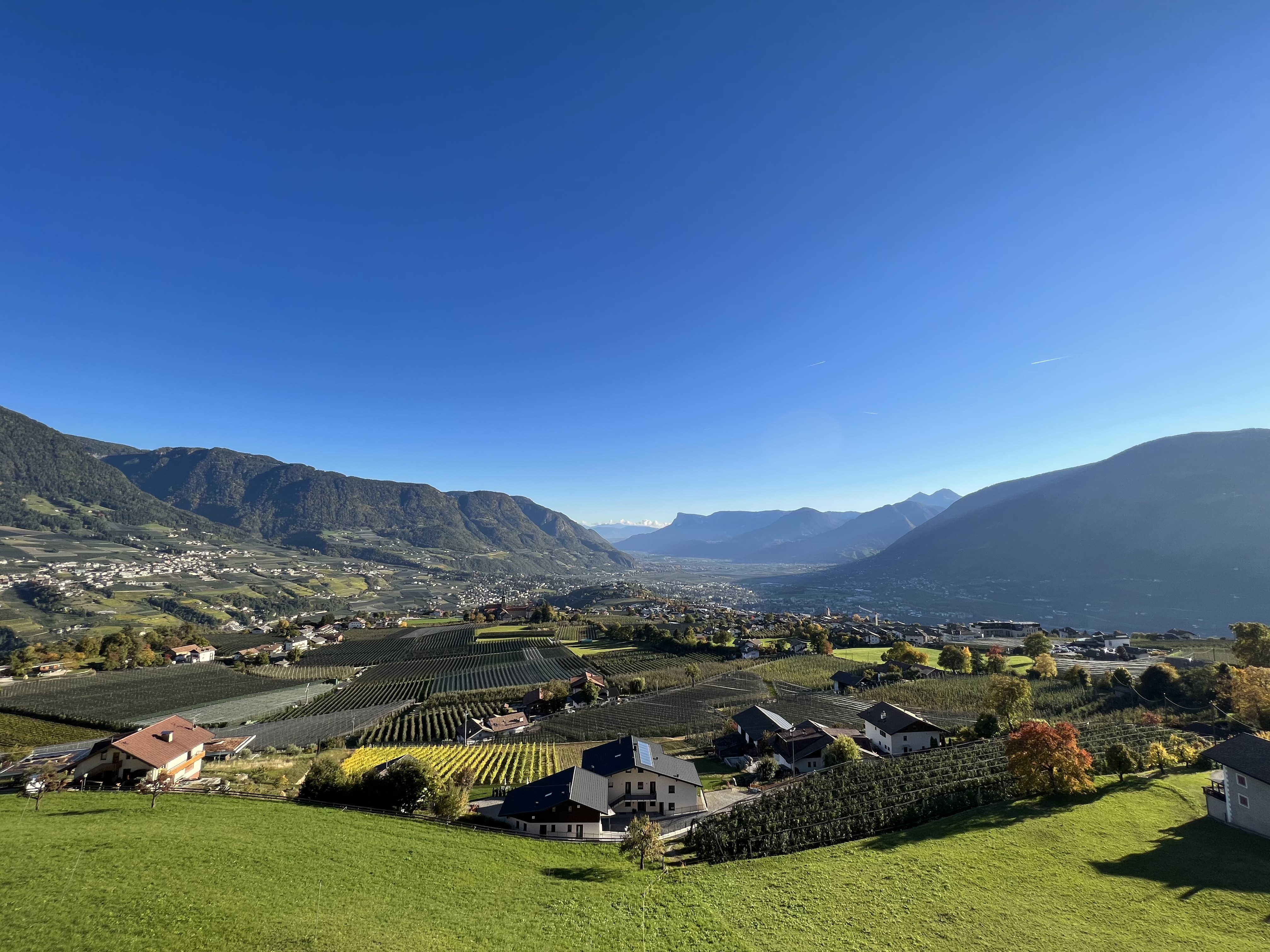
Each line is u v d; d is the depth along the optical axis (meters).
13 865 32.06
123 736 58.59
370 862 38.12
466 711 127.19
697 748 97.06
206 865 34.19
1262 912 33.22
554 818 53.50
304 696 143.62
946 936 31.23
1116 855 41.38
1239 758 46.47
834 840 48.34
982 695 121.19
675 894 36.59
